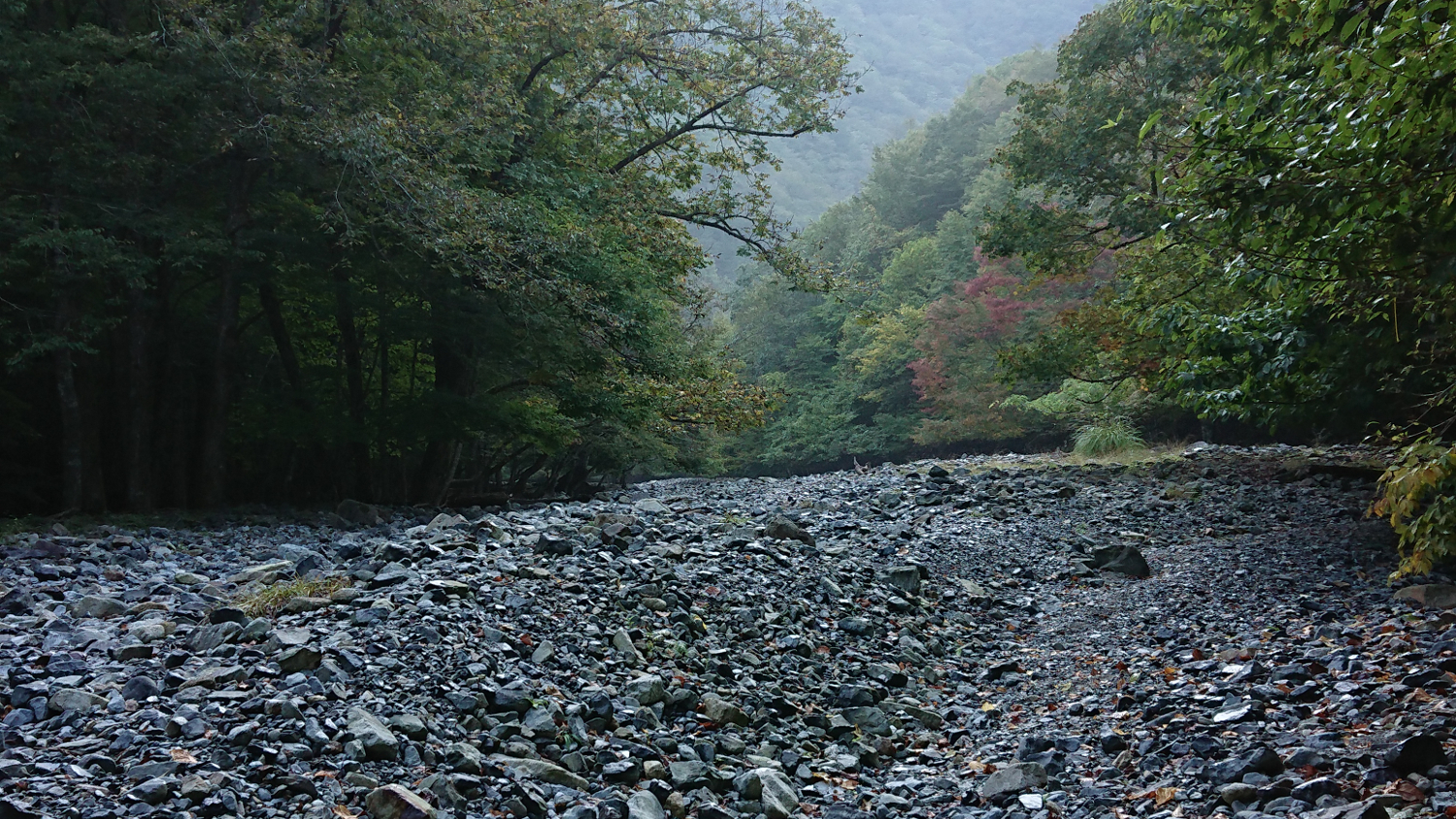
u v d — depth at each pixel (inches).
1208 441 1157.1
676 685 247.9
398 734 189.3
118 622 275.3
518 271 629.6
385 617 251.8
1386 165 181.8
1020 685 292.5
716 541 404.2
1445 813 150.6
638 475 1811.0
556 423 864.9
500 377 836.0
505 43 714.2
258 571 341.1
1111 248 737.6
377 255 685.3
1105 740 218.5
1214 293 465.1
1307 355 331.3
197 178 672.4
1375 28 175.9
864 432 2193.7
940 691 290.8
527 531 378.6
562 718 212.8
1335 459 641.0
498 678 227.6
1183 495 573.9
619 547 366.6
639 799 180.9
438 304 708.7
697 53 824.9
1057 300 1653.5
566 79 807.7
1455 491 197.2
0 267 536.1
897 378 2161.7
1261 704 223.9
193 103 604.4
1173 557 435.5
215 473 706.2
